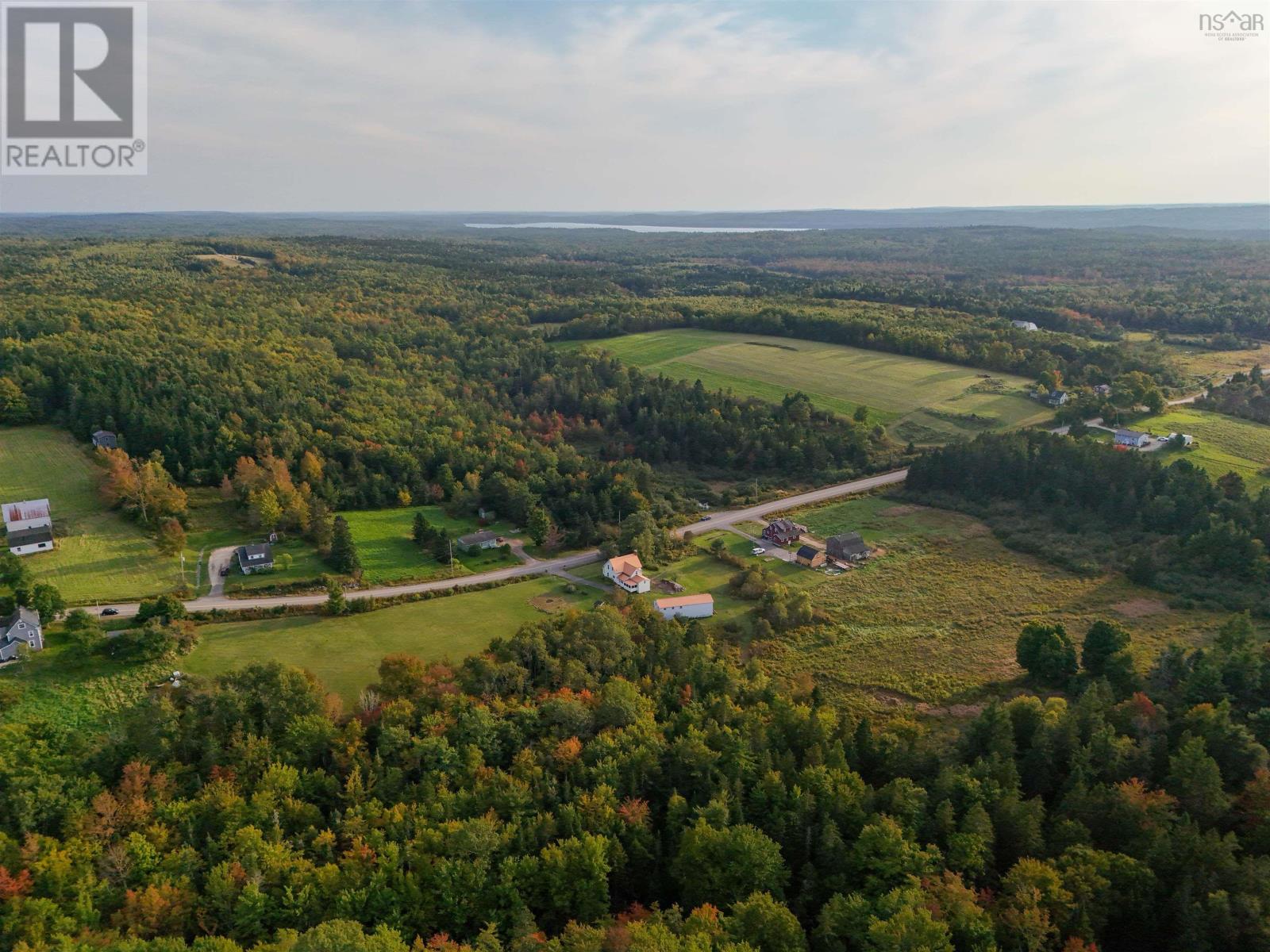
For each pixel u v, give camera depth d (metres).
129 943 50.91
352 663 89.31
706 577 118.56
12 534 106.94
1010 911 52.28
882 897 53.38
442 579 114.88
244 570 109.06
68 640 88.00
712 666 84.00
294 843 60.91
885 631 101.75
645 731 71.56
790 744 71.75
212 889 55.88
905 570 119.31
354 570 111.25
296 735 70.12
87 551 109.38
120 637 87.50
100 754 68.38
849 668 93.25
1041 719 71.88
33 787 62.84
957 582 114.81
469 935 55.75
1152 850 56.91
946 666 93.44
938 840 60.84
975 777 65.19
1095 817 61.25
